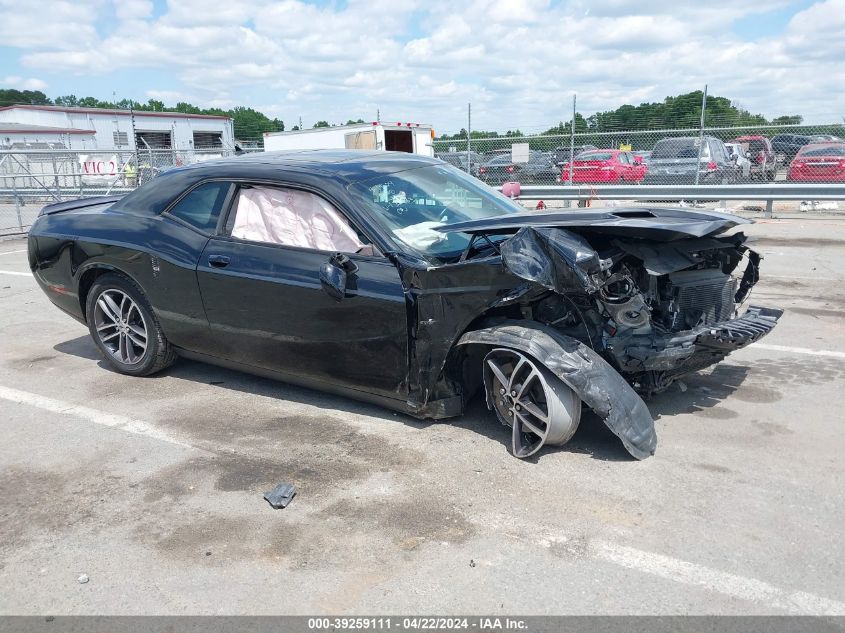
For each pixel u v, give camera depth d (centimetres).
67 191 1755
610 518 306
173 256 455
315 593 263
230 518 316
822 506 312
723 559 276
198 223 456
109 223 492
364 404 443
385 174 441
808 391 450
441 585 266
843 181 1498
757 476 339
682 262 366
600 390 343
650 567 272
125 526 313
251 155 502
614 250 361
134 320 501
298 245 417
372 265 385
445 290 366
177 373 517
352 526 307
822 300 705
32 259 534
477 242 398
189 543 298
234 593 265
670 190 1468
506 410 380
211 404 454
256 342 435
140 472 362
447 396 393
